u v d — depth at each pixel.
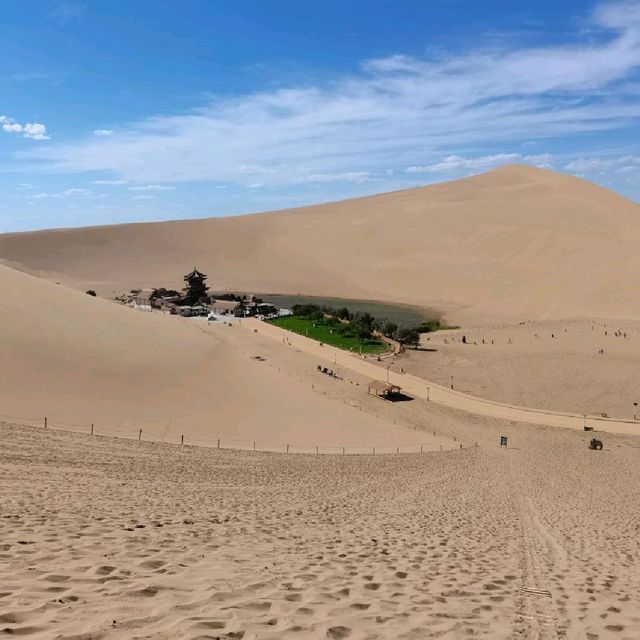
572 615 9.27
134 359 61.16
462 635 7.61
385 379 83.62
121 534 11.23
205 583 8.29
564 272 187.12
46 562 8.62
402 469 37.53
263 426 52.78
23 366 50.88
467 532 17.69
